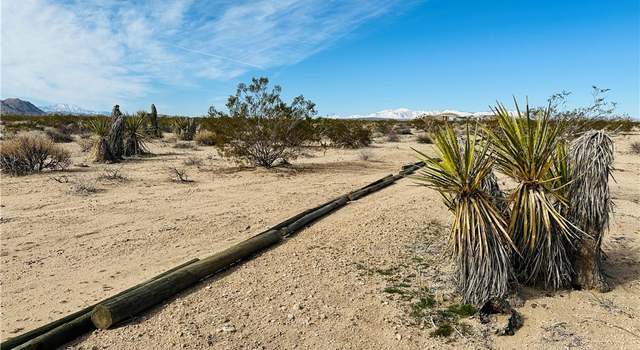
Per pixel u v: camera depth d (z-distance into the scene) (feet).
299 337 11.97
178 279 14.55
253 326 12.46
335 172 44.73
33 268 16.87
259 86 44.86
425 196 31.14
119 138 52.95
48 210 26.14
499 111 13.92
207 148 68.44
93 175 39.70
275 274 16.21
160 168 45.44
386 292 14.62
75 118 130.72
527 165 13.53
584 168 13.96
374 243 20.02
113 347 11.35
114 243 20.02
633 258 17.74
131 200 29.40
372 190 33.45
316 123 52.90
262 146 45.98
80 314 12.64
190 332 12.05
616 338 11.72
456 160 13.12
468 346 11.53
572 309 13.26
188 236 21.30
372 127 114.21
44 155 41.75
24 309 13.50
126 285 15.31
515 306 13.34
